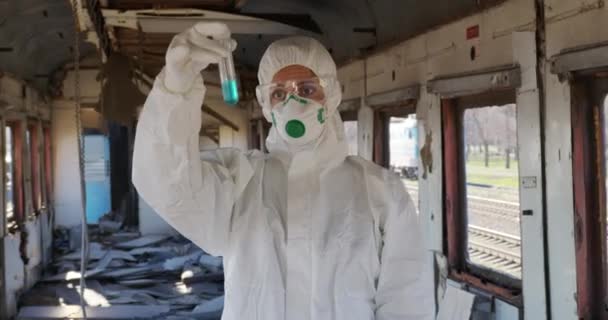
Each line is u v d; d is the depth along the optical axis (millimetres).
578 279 3465
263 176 1969
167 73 1613
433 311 2094
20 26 8656
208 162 1893
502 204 6859
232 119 13703
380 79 6438
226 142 13672
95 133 13758
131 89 7848
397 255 1988
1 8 7570
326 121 1952
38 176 10750
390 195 1991
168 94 1614
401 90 5703
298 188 1925
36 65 10938
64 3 8273
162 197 1729
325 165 1962
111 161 13953
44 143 12117
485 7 4238
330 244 1876
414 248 2014
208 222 1821
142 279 9969
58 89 12867
